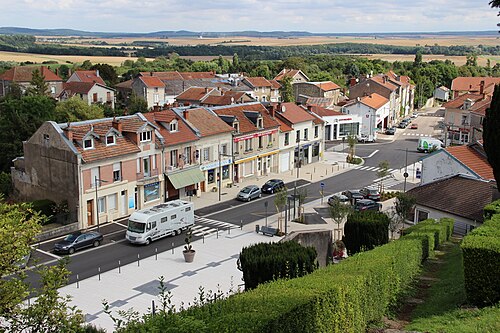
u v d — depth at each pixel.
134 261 40.56
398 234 40.97
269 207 56.56
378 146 95.81
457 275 23.02
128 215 52.38
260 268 21.53
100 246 44.09
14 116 69.25
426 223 34.59
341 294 16.09
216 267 39.16
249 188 59.72
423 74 170.75
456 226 39.84
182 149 57.62
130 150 51.56
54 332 16.14
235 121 64.50
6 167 67.62
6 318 16.39
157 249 43.44
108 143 50.59
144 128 52.84
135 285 35.56
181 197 58.31
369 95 111.94
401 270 21.44
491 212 30.80
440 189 44.06
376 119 103.50
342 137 99.38
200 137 59.31
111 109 99.94
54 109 78.00
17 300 16.33
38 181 51.38
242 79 134.62
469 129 92.62
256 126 67.81
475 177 45.53
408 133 111.38
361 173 73.56
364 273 17.81
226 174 64.62
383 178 70.25
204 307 13.73
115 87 132.12
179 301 32.78
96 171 49.06
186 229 48.19
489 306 18.38
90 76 131.38
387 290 19.55
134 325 13.10
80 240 42.91
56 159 49.00
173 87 130.12
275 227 49.53
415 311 19.80
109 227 48.91
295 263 21.50
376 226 30.08
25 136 69.19
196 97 102.31
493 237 19.73
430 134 109.56
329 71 186.88
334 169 75.75
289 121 73.56
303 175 71.62
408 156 85.81
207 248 43.59
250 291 15.54
